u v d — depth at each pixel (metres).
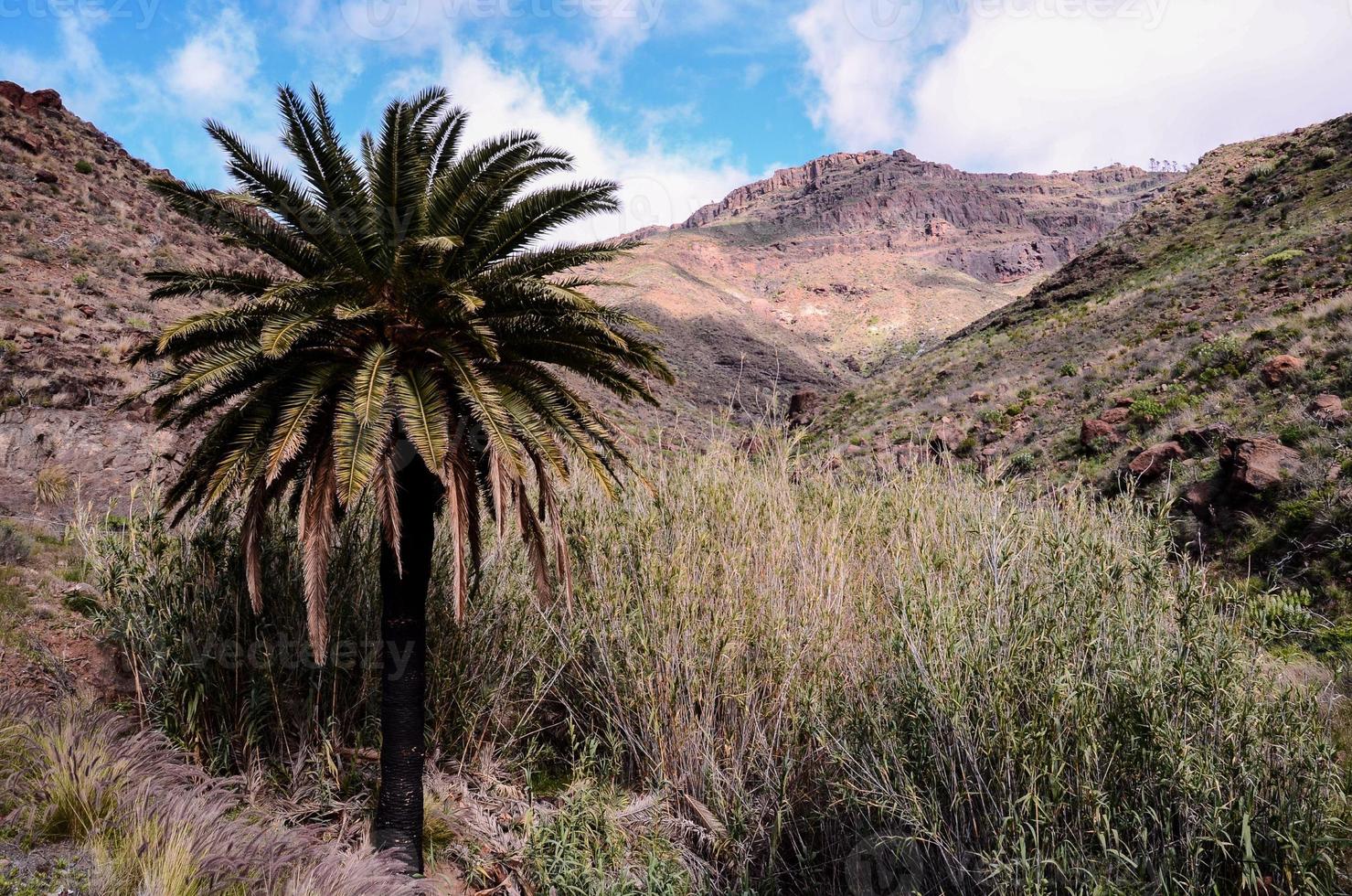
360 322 6.62
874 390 39.22
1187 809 4.57
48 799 5.33
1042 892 4.43
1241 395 17.06
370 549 8.92
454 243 6.11
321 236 6.56
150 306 21.59
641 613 8.34
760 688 7.89
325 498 6.43
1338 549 11.21
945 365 38.12
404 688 6.87
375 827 6.79
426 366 6.78
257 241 6.77
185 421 6.97
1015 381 27.50
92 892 4.64
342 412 6.21
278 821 6.50
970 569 6.57
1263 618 5.31
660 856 6.79
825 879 6.62
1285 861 4.29
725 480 9.64
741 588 8.31
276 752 7.84
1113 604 5.61
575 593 8.80
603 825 6.88
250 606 7.94
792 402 44.69
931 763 5.47
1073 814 4.94
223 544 8.22
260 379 6.77
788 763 6.90
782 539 8.75
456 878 6.94
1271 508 12.84
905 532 8.73
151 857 5.04
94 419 14.41
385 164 6.61
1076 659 5.34
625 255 7.55
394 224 6.67
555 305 6.97
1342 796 4.50
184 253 27.73
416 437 6.06
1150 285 35.41
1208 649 5.03
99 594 8.66
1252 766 4.65
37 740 5.88
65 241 23.47
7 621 8.20
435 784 7.95
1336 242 26.91
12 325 15.73
